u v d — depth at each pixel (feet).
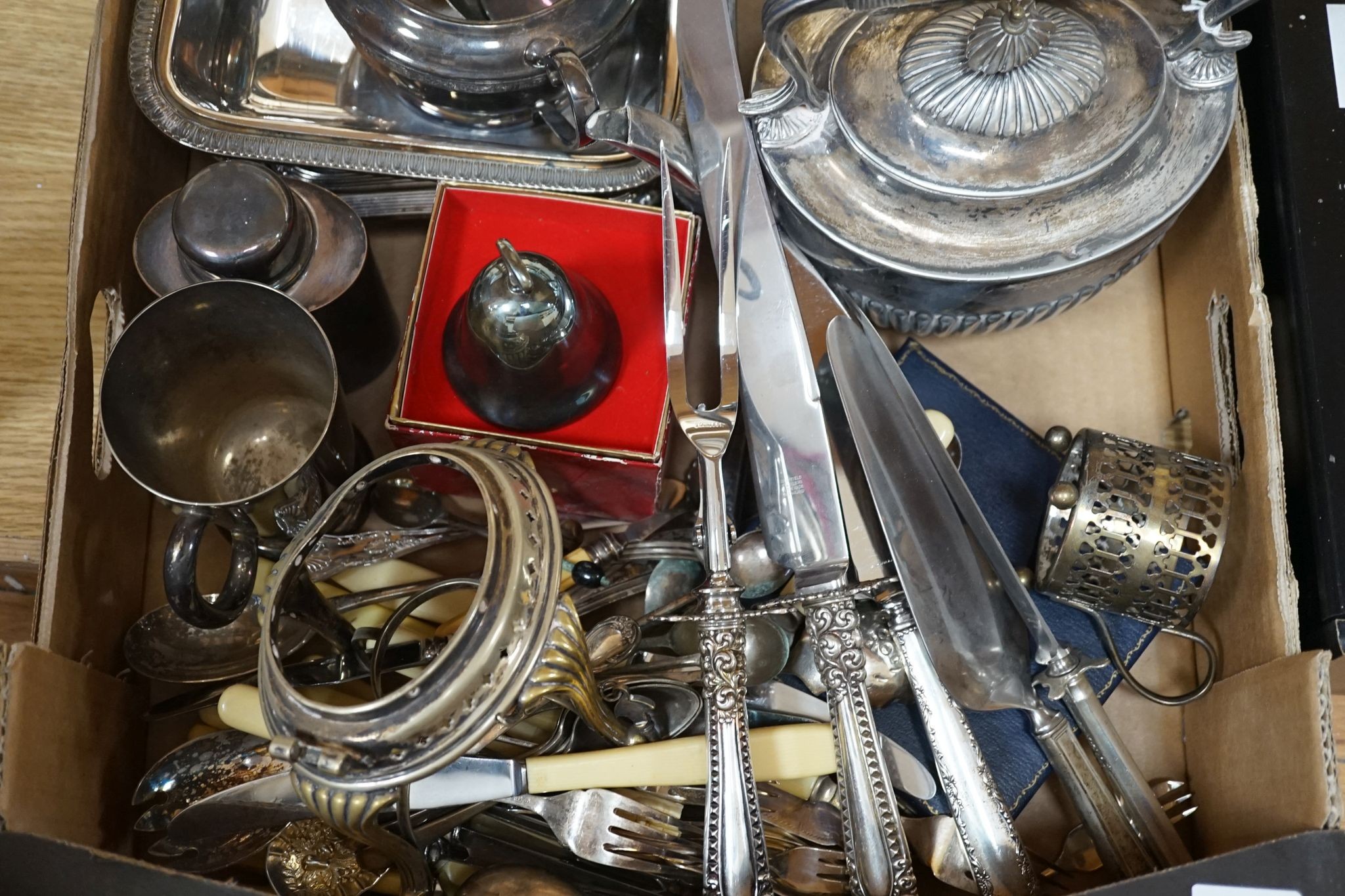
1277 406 1.96
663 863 1.87
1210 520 1.94
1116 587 1.99
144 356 1.89
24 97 2.33
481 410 1.99
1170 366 2.32
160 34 2.22
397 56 2.02
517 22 1.99
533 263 1.86
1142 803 1.93
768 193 2.05
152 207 2.22
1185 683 2.17
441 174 2.19
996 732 2.08
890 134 1.85
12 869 1.62
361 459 2.21
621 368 2.12
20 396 2.20
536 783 1.85
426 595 1.94
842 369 2.04
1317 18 2.13
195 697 2.07
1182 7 1.85
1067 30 1.80
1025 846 2.02
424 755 1.46
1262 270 2.14
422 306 2.07
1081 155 1.82
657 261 2.18
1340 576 1.93
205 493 2.04
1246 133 2.02
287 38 2.33
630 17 2.10
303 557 1.60
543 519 1.61
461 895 1.78
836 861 1.91
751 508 2.16
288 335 1.96
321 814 1.51
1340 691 2.15
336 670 2.01
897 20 1.89
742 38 2.41
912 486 2.01
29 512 2.15
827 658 1.92
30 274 2.26
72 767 1.87
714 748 1.81
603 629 1.93
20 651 1.73
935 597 1.97
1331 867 1.56
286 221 1.94
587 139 2.00
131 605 2.18
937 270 1.89
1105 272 1.98
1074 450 2.03
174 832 1.85
